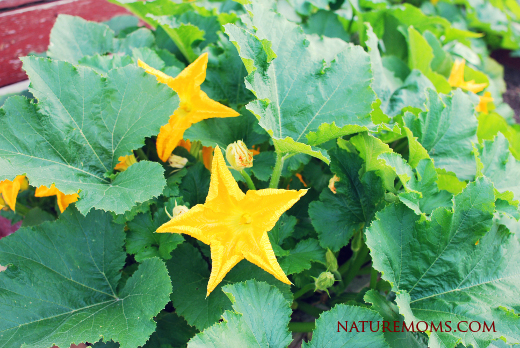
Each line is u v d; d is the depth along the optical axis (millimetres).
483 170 818
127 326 708
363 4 1054
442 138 843
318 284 788
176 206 749
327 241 796
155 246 775
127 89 771
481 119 995
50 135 740
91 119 760
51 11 1101
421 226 746
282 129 784
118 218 764
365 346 703
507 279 739
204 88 885
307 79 791
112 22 1095
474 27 1595
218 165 672
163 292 715
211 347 673
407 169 760
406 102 913
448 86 995
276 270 676
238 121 858
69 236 760
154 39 974
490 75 1438
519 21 1739
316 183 867
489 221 735
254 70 746
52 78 746
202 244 808
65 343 695
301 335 848
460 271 744
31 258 740
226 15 970
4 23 1043
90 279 758
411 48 1001
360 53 799
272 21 788
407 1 1534
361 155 807
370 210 809
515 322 703
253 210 689
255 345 698
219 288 775
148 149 880
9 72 1078
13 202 822
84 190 721
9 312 711
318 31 1041
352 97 787
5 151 717
